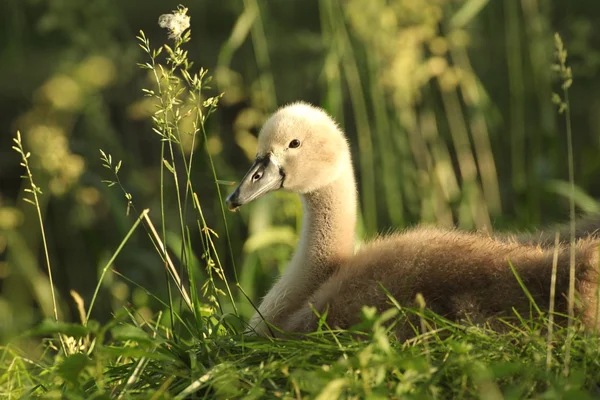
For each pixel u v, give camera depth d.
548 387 6.25
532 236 9.06
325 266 8.78
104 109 16.48
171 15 7.88
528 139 16.84
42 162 12.20
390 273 7.58
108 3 14.77
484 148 14.96
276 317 8.48
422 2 13.14
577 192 13.50
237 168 16.64
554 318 6.97
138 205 15.13
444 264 7.39
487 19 17.86
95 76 13.92
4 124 17.92
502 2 17.64
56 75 14.29
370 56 13.27
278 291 8.84
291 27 17.14
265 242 12.33
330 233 8.87
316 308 7.80
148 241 14.87
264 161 9.06
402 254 7.73
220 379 6.52
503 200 16.00
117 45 14.85
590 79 18.44
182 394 6.36
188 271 8.15
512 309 6.94
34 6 19.84
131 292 14.00
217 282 12.92
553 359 6.42
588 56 15.16
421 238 8.00
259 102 12.90
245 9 12.12
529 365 6.29
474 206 14.03
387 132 13.58
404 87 13.09
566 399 5.76
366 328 6.88
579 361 6.52
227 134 17.27
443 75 13.74
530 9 14.76
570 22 16.44
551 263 7.14
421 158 15.18
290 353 6.83
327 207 8.93
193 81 7.97
